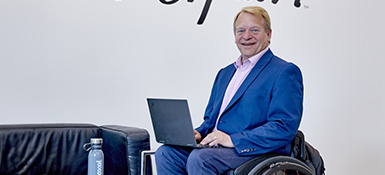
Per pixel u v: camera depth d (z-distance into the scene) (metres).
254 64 2.38
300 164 2.08
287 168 2.04
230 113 2.29
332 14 3.75
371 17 3.89
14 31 2.79
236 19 2.46
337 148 3.77
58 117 2.90
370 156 3.88
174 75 3.23
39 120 2.85
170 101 2.12
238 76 2.44
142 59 3.13
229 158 2.03
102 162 2.21
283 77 2.18
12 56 2.78
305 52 3.65
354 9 3.83
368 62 3.88
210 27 3.35
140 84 3.13
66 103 2.92
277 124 2.10
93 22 2.99
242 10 2.45
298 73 2.23
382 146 3.93
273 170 1.99
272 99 2.17
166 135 2.19
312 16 3.68
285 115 2.12
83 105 2.97
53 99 2.89
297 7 3.62
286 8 3.58
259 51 2.39
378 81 3.92
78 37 2.95
